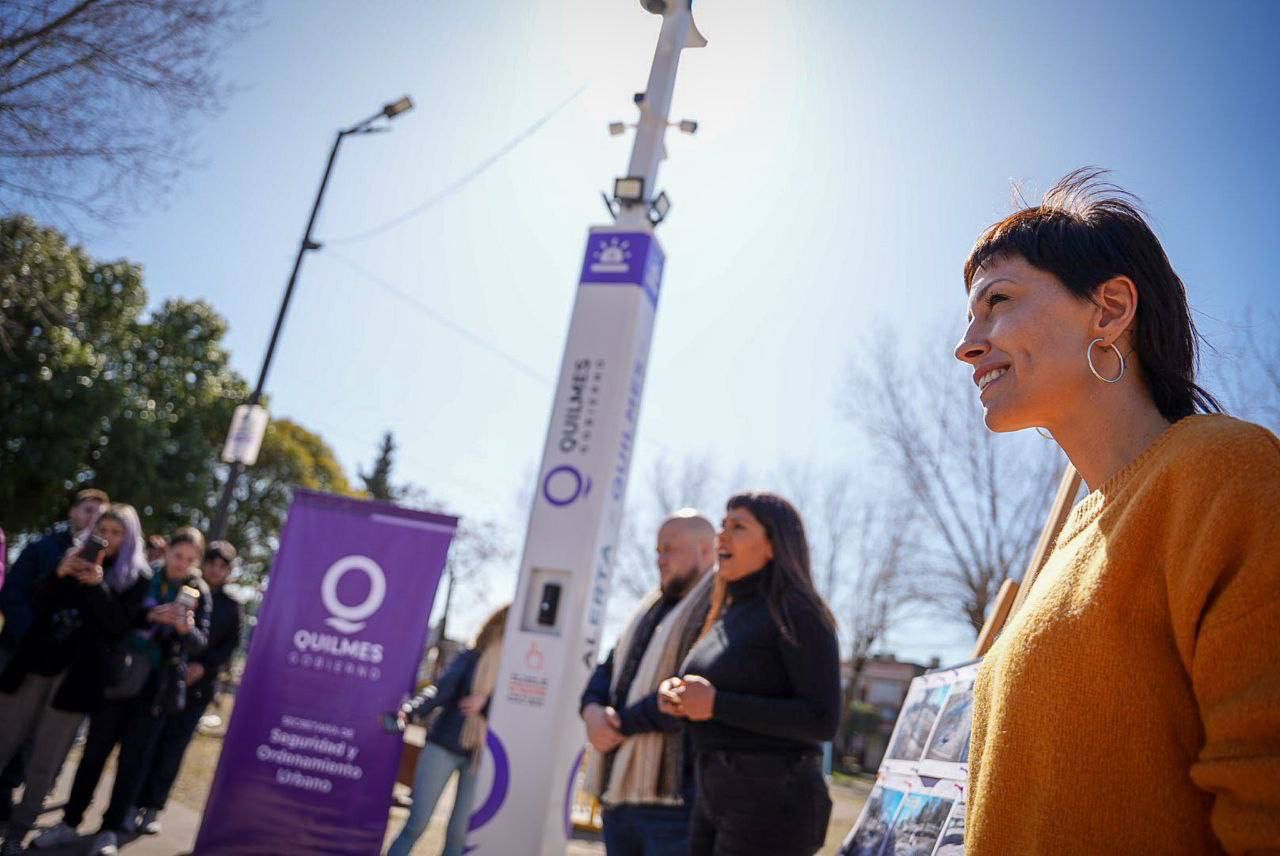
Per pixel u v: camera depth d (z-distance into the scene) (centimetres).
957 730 190
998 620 227
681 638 326
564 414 406
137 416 2194
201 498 2397
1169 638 95
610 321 412
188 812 670
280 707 499
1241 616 85
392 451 4638
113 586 500
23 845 475
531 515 397
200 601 573
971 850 110
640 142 442
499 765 367
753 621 257
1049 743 100
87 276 2086
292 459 3009
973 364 125
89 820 582
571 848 696
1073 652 100
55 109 775
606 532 397
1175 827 91
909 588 1755
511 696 376
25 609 471
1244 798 82
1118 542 100
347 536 521
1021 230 123
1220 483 92
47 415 1931
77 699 459
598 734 321
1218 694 86
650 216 429
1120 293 113
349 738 494
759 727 236
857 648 1981
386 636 505
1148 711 94
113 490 2159
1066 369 114
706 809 249
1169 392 113
